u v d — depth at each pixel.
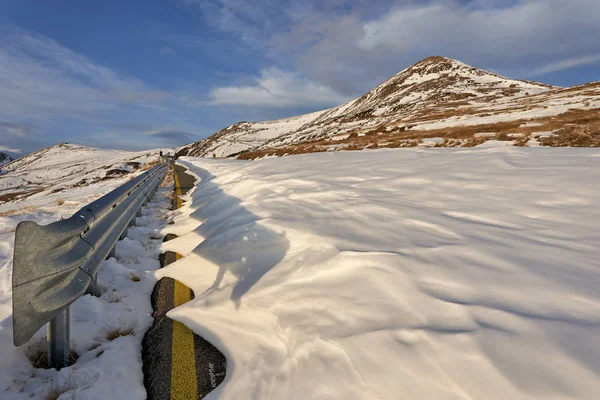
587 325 1.83
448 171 6.50
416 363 1.81
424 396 1.67
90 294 3.25
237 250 4.07
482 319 2.01
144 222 6.71
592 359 1.57
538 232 3.38
